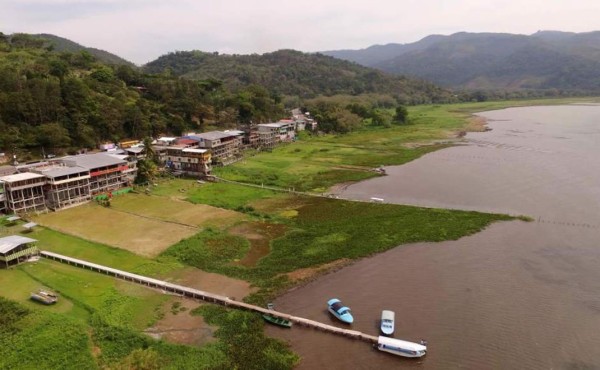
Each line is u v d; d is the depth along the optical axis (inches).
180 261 3383.4
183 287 2925.7
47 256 3385.8
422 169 6461.6
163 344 2347.4
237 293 2933.1
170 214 4439.0
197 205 4731.8
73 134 6299.2
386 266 3312.0
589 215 4313.5
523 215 4323.3
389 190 5383.9
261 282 3078.2
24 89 6028.5
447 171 6289.4
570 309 2721.5
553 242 3695.9
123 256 3435.0
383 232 3914.9
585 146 7805.1
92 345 2335.1
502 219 4183.1
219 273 3203.7
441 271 3221.0
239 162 6899.6
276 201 4936.0
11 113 5826.8
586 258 3403.1
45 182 4434.1
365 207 4628.4
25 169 4699.8
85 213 4414.4
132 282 3034.0
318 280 3117.6
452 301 2817.4
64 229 3971.5
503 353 2327.8
